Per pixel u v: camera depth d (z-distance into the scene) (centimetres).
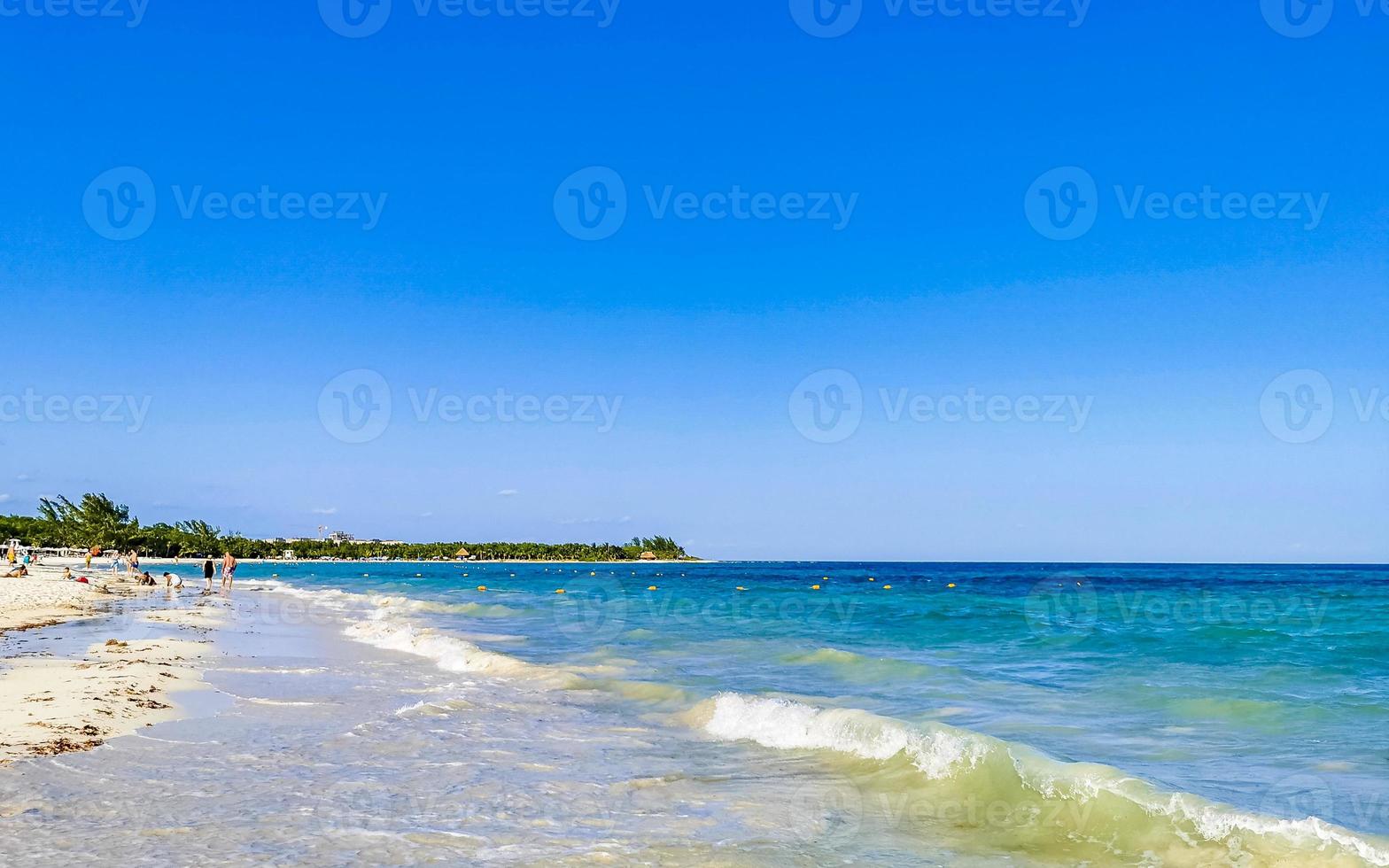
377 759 1045
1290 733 1170
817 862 712
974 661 2086
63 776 908
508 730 1252
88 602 3838
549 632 3034
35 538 13075
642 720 1348
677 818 833
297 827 766
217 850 698
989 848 750
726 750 1134
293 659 2052
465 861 694
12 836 718
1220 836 728
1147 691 1548
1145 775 952
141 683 1522
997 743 974
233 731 1176
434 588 7400
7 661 1773
